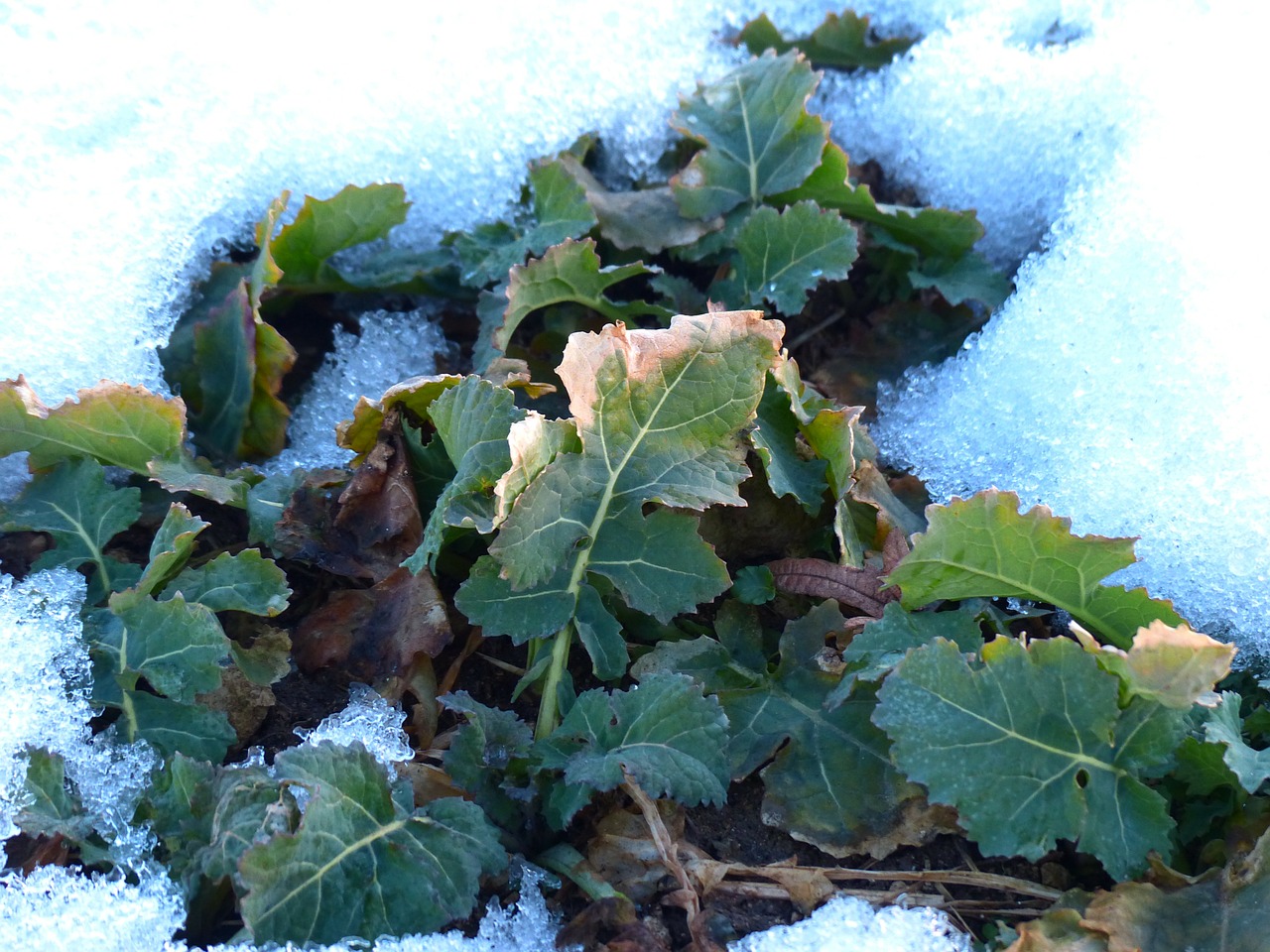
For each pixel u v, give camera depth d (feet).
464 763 2.01
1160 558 2.19
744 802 2.06
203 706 2.02
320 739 2.04
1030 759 1.95
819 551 2.23
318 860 1.89
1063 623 2.20
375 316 2.44
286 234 2.33
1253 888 1.92
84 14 2.42
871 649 2.03
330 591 2.20
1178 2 2.50
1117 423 2.25
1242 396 2.21
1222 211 2.28
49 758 1.96
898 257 2.48
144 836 1.95
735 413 2.09
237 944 1.86
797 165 2.39
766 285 2.36
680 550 2.07
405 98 2.49
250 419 2.31
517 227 2.45
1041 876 2.02
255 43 2.48
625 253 2.45
